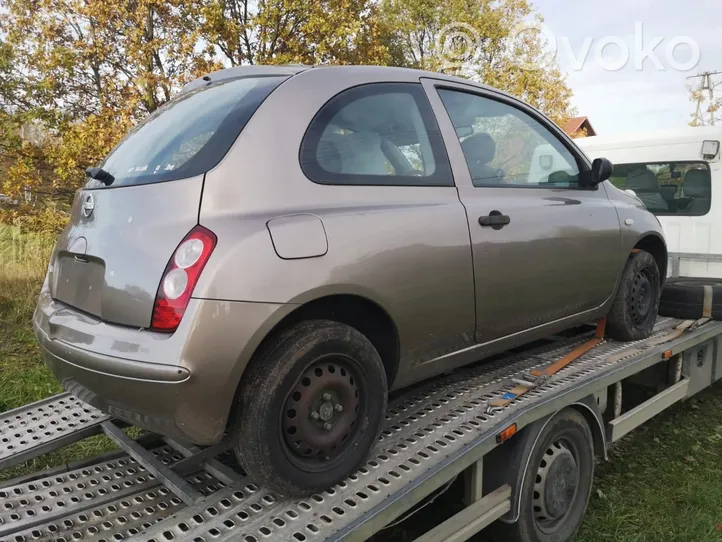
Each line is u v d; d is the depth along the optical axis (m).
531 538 2.85
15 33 8.78
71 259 2.51
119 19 9.06
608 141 6.50
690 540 3.22
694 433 4.64
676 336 4.23
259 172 2.18
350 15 10.07
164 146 2.45
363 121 2.59
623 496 3.64
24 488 2.48
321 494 2.23
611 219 3.74
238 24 9.98
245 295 1.99
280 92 2.38
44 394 4.58
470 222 2.79
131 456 2.75
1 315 6.21
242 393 2.08
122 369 2.00
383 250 2.38
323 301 2.27
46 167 9.30
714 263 5.54
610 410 3.63
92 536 2.20
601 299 3.78
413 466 2.38
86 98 9.55
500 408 2.82
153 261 2.06
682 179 5.97
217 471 2.50
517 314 3.10
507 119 3.35
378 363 2.37
